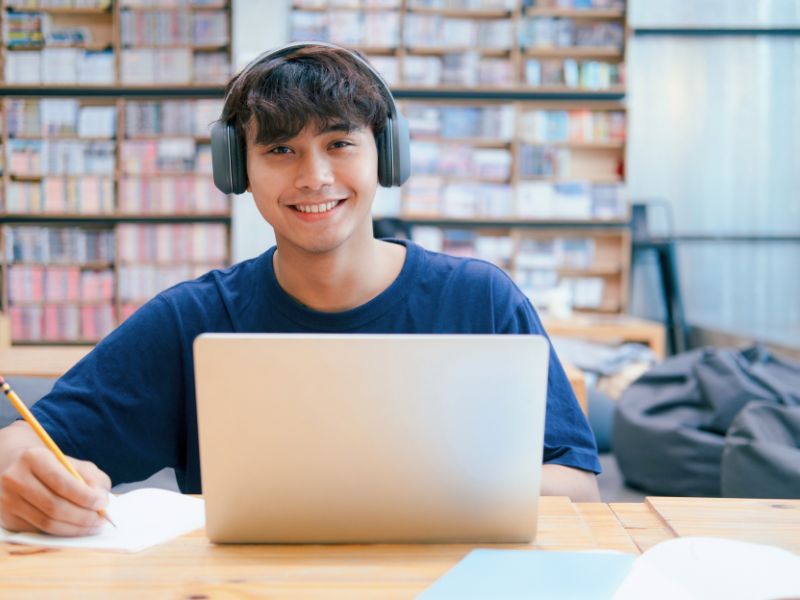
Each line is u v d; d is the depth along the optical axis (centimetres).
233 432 93
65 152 666
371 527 96
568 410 135
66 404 132
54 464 100
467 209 691
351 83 120
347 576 88
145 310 142
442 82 684
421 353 92
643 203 727
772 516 108
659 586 84
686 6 743
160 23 664
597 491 130
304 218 123
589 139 696
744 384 300
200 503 113
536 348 92
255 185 123
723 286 760
